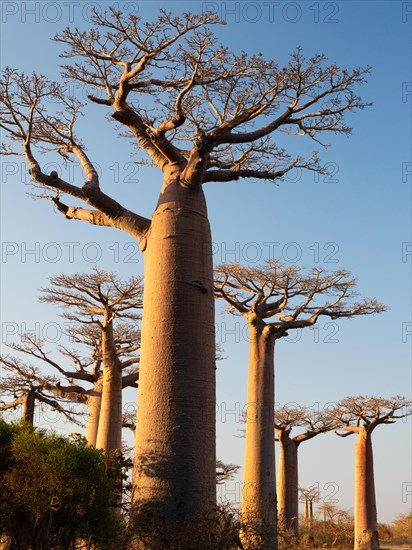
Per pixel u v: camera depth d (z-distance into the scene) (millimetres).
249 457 18844
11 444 9672
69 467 9414
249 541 10219
